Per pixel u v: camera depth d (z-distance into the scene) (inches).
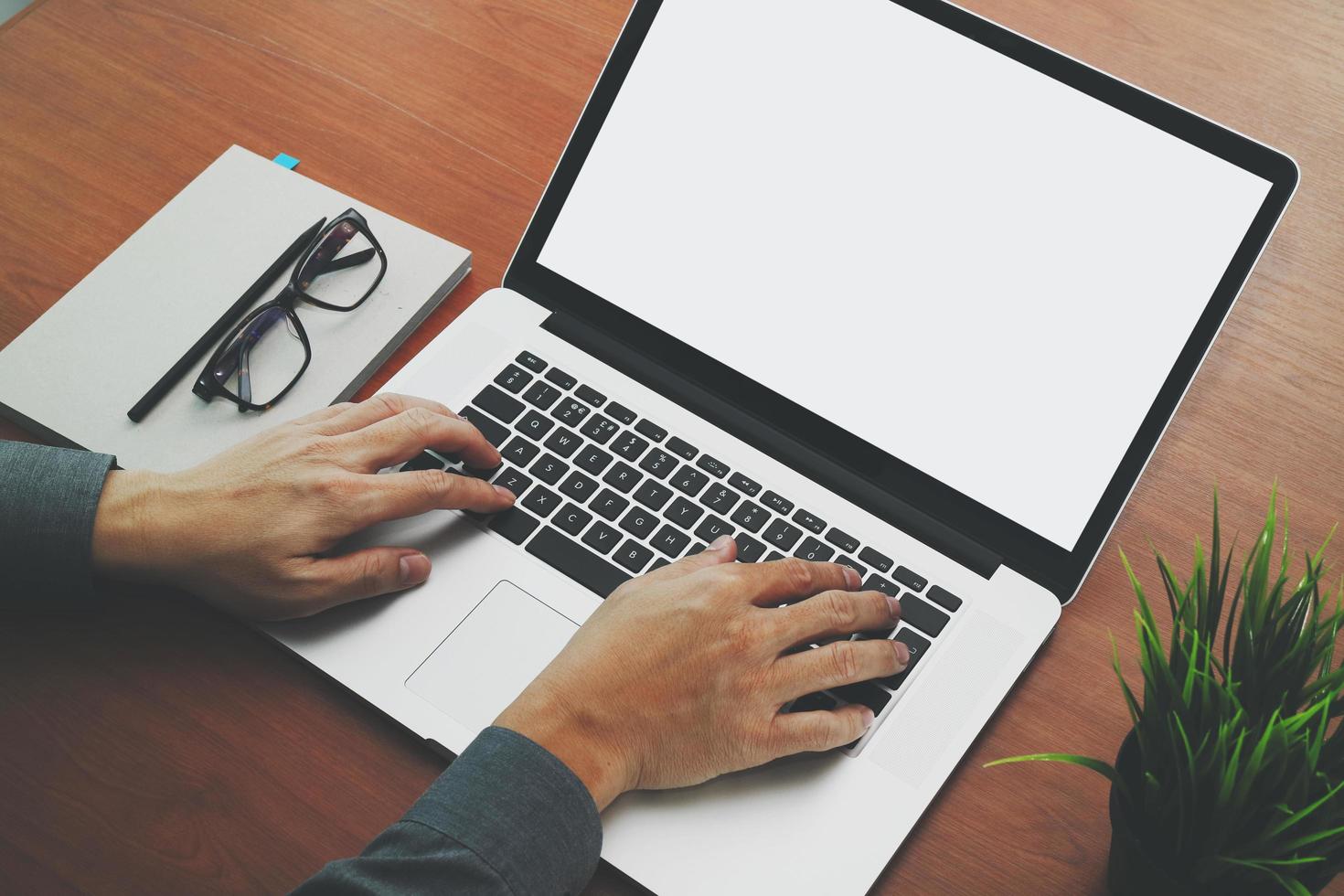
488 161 41.6
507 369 35.8
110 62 43.8
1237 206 30.5
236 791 29.0
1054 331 31.9
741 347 35.0
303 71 43.7
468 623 30.8
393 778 29.2
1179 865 23.4
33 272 38.6
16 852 28.0
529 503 33.0
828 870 26.9
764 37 35.0
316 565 30.0
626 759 27.5
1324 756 22.4
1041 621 30.9
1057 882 27.8
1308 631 22.5
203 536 30.0
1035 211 32.3
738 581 29.4
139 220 39.9
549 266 37.1
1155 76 41.9
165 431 34.6
